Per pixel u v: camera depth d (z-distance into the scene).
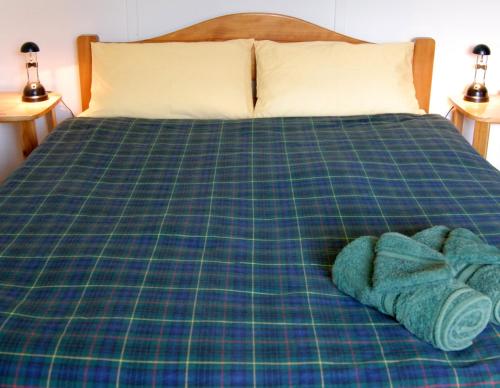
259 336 1.06
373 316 1.12
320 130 2.23
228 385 0.97
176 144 2.10
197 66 2.46
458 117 2.73
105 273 1.25
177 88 2.42
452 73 2.75
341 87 2.42
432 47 2.62
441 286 1.07
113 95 2.42
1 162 2.90
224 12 2.63
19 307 1.13
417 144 2.05
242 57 2.53
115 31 2.66
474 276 1.13
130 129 2.24
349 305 1.16
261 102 2.46
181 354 1.01
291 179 1.78
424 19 2.64
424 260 1.14
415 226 1.47
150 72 2.44
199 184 1.75
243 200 1.65
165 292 1.18
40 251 1.34
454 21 2.65
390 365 0.99
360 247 1.24
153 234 1.42
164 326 1.08
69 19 2.63
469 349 1.04
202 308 1.13
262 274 1.26
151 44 2.52
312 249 1.37
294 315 1.12
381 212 1.55
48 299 1.16
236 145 2.08
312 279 1.24
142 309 1.12
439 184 1.74
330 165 1.86
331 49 2.50
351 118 2.35
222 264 1.30
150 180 1.79
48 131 2.81
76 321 1.09
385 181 1.75
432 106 2.83
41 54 2.69
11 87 2.75
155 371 0.98
